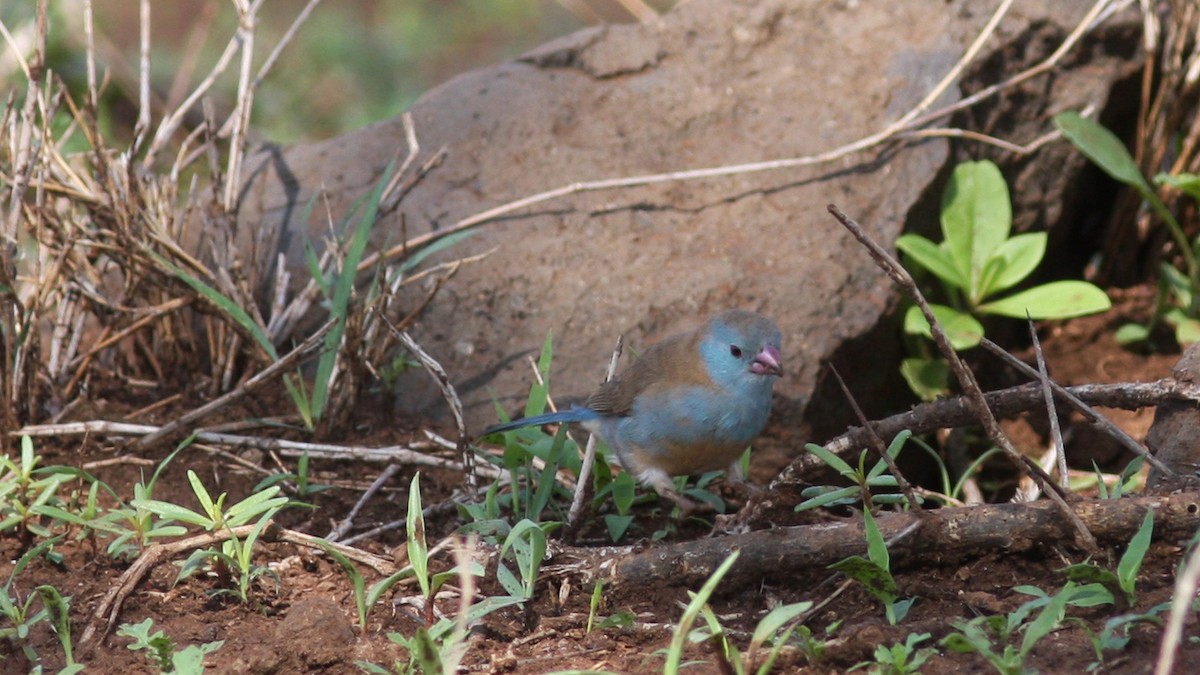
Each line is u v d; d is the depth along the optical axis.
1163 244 12.23
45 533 7.86
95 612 6.93
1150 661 5.74
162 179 10.72
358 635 6.80
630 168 11.27
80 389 9.98
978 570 6.96
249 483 8.96
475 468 8.59
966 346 10.30
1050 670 5.79
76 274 9.78
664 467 8.45
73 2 16.02
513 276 10.52
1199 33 11.54
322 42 21.50
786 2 12.39
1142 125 11.80
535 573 6.89
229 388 10.16
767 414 8.37
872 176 11.01
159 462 9.09
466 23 24.53
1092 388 7.76
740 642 6.45
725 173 10.77
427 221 10.93
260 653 6.47
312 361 10.33
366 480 9.12
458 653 5.72
